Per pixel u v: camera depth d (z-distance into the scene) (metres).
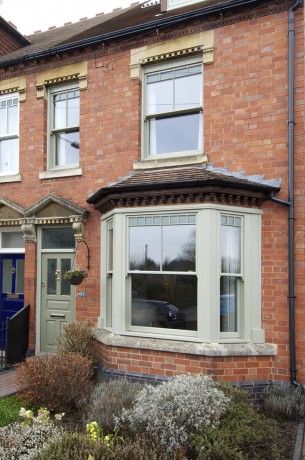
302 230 6.81
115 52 8.64
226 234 7.03
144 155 8.35
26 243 9.34
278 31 7.21
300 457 4.77
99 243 8.48
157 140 8.41
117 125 8.52
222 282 7.02
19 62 9.57
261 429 4.98
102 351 7.61
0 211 9.73
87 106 8.89
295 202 6.88
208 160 7.60
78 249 8.65
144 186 7.06
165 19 7.93
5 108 10.05
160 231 7.28
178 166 7.83
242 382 6.61
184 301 7.03
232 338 6.90
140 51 8.35
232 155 7.43
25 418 5.42
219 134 7.57
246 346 6.78
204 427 4.73
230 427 4.83
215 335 6.70
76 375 6.23
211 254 6.74
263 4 7.29
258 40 7.36
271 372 6.79
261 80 7.29
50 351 8.98
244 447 4.75
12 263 9.87
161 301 7.23
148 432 4.69
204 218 6.79
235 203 6.97
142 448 4.13
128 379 6.99
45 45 10.45
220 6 7.46
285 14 7.19
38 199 9.29
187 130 8.12
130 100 8.42
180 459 4.24
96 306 8.38
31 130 9.52
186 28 7.92
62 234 9.16
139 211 7.35
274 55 7.22
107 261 8.18
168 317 7.14
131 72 8.44
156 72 8.41
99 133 8.70
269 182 7.08
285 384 6.59
